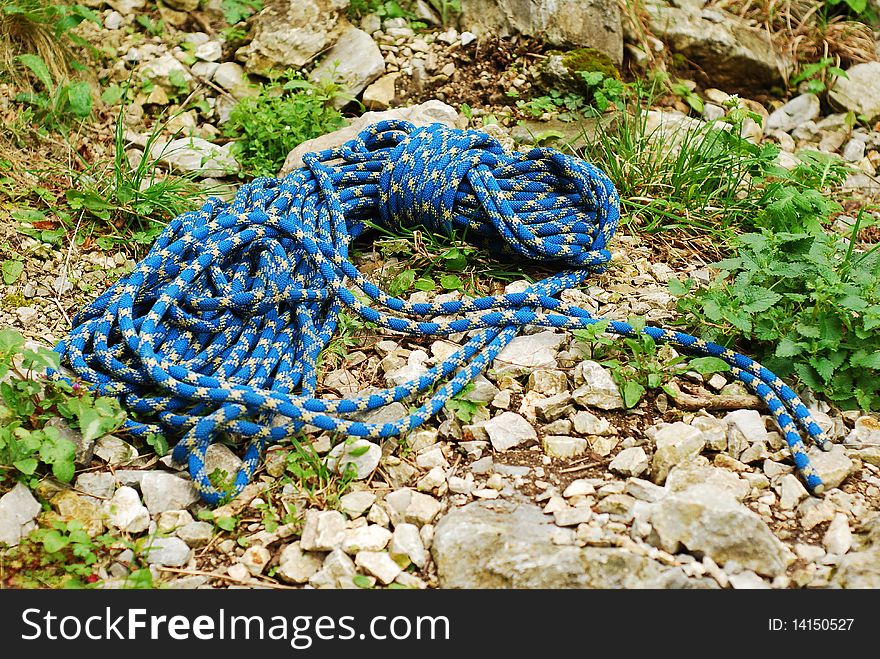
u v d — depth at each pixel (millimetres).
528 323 1264
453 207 1348
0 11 1515
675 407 1209
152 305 1246
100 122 1543
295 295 1234
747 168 1490
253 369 1202
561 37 1631
